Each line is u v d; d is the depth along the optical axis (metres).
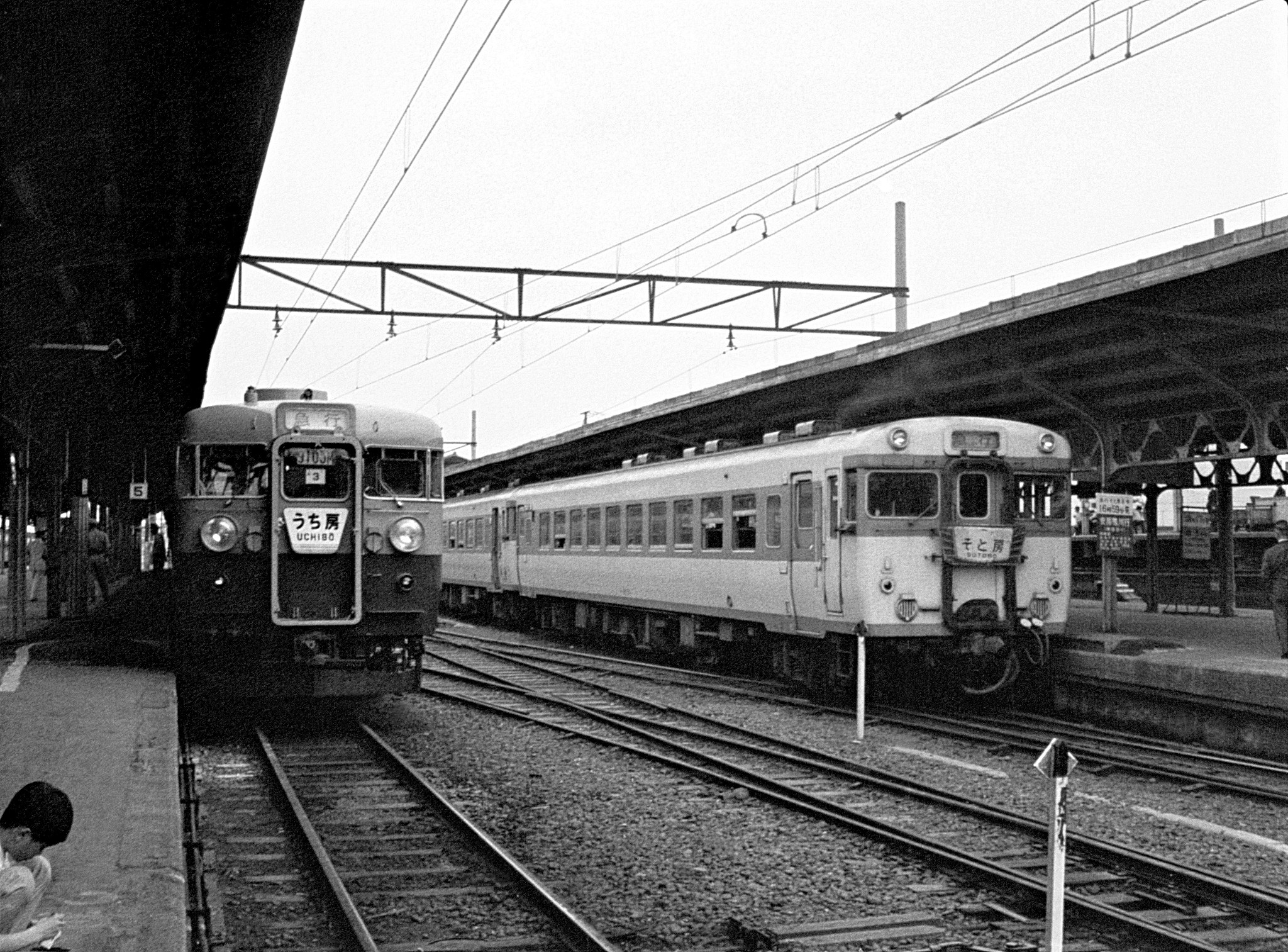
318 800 10.09
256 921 6.96
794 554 16.56
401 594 13.54
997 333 14.49
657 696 17.08
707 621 20.27
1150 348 14.05
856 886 7.61
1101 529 15.73
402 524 13.51
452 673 19.23
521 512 28.58
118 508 44.06
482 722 14.45
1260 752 12.66
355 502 13.28
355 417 13.47
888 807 9.90
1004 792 10.52
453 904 7.23
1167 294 12.40
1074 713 15.47
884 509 14.99
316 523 13.19
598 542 23.83
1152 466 16.16
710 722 14.30
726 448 19.45
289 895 7.46
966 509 15.23
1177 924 6.93
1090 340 14.59
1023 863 8.13
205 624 13.14
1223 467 20.67
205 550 13.16
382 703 15.98
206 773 11.21
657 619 22.38
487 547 31.23
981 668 15.56
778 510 17.05
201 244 13.17
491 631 30.72
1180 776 10.87
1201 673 13.16
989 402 18.95
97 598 31.89
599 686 17.62
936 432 15.12
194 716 14.77
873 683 16.45
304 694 13.12
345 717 14.80
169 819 7.68
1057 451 15.59
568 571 25.42
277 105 9.57
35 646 17.41
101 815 7.75
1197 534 22.58
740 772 11.10
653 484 21.42
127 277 14.53
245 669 13.18
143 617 23.77
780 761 11.95
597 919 7.02
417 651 13.78
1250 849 8.62
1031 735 13.48
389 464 13.62
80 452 25.59
